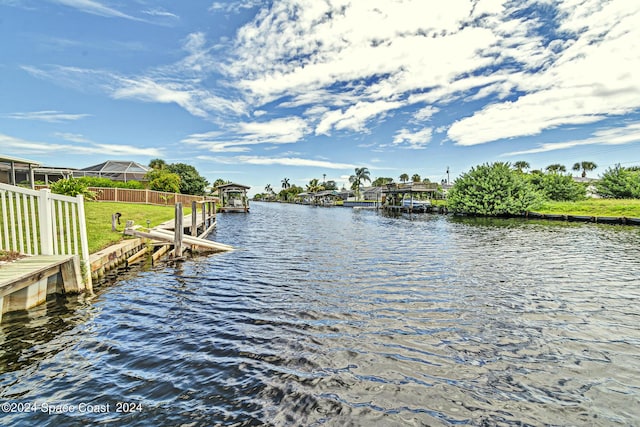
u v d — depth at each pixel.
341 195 95.44
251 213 49.34
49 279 6.89
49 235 6.91
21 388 3.77
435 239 17.88
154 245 13.99
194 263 11.45
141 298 7.28
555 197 41.00
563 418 3.38
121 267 10.65
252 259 12.20
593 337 5.32
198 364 4.38
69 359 4.47
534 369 4.34
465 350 4.86
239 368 4.28
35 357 4.50
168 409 3.44
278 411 3.43
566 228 23.05
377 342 5.10
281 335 5.34
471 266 10.73
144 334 5.32
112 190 29.03
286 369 4.28
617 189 37.38
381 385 3.94
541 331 5.55
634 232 20.14
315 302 7.05
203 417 3.32
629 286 8.27
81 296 7.14
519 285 8.38
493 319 6.07
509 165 37.66
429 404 3.59
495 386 3.95
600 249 14.02
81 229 7.29
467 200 37.34
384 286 8.33
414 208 48.75
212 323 5.84
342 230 23.33
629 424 3.29
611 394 3.80
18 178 24.59
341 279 9.07
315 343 5.05
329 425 3.23
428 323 5.88
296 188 121.25
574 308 6.66
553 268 10.37
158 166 58.91
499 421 3.33
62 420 3.24
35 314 6.05
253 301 7.12
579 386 3.96
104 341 5.03
